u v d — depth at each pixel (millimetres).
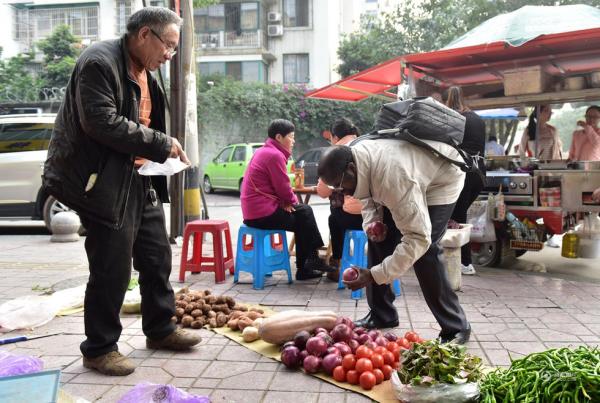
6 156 9305
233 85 22766
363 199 3537
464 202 5543
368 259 3885
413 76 7211
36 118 9477
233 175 18172
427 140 3273
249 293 5168
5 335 3875
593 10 6961
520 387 2406
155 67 3223
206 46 25594
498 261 6598
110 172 3010
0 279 5836
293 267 6422
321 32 25875
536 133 7703
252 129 22844
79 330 4000
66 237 8609
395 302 4801
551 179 6121
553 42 6098
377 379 2967
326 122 23109
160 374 3180
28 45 26750
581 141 7320
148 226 3447
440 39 18125
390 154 3152
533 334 3879
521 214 6367
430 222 3180
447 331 3592
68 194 3031
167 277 3559
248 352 3543
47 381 2139
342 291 5223
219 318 4059
